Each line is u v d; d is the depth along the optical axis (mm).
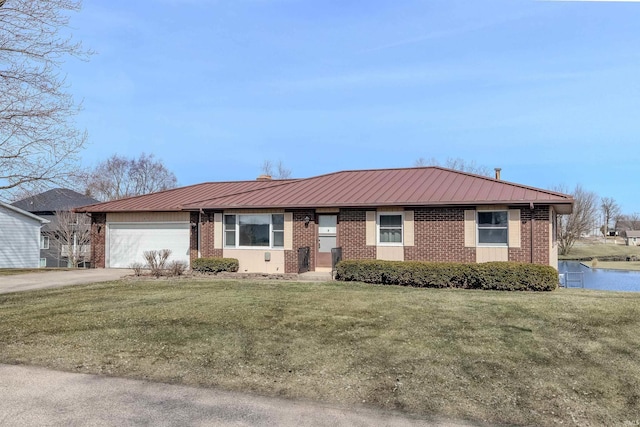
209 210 18250
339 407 4516
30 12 14719
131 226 21328
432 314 8680
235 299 10430
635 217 92938
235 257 17953
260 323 7930
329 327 7645
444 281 13398
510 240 14539
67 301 10453
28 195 18453
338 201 16594
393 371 5535
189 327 7656
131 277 15930
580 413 4438
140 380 5242
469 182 16969
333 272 15258
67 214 34438
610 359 5992
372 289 12398
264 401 4652
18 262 27781
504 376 5375
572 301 10148
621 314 8641
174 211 20438
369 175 20125
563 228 56125
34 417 4207
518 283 12703
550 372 5512
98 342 6777
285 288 12484
